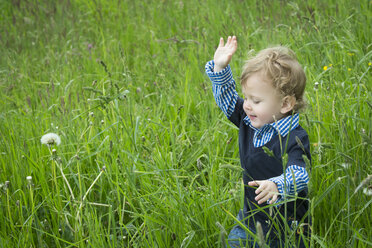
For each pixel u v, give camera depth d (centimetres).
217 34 557
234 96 266
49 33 667
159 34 617
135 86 471
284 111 237
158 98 447
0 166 338
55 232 290
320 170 293
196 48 543
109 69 513
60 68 536
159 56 548
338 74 411
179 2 655
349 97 351
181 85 455
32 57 612
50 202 297
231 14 597
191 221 257
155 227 269
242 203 222
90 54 564
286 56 238
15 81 524
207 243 255
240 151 255
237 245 250
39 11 741
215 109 393
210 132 357
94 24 672
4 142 357
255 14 604
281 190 216
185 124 382
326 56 441
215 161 319
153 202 285
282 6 587
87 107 415
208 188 274
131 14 688
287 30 518
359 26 500
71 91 465
